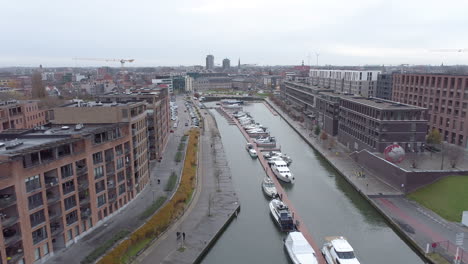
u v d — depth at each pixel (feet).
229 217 272.31
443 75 462.19
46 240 201.98
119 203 268.82
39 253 199.00
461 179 305.73
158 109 422.82
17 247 187.52
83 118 276.41
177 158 412.77
